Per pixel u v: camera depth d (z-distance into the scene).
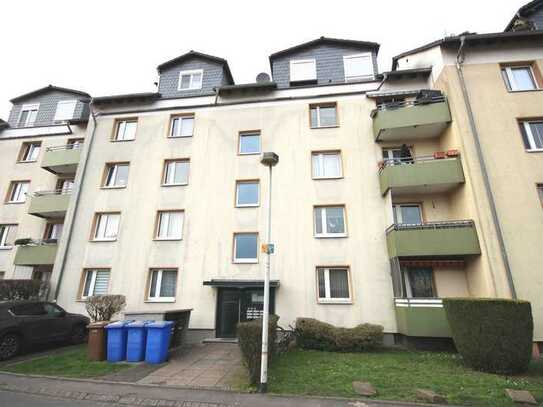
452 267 12.04
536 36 12.58
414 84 14.80
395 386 6.61
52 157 17.08
